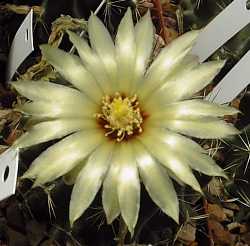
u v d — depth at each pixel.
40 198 0.13
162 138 0.12
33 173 0.11
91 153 0.12
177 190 0.13
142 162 0.12
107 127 0.12
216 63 0.12
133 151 0.12
